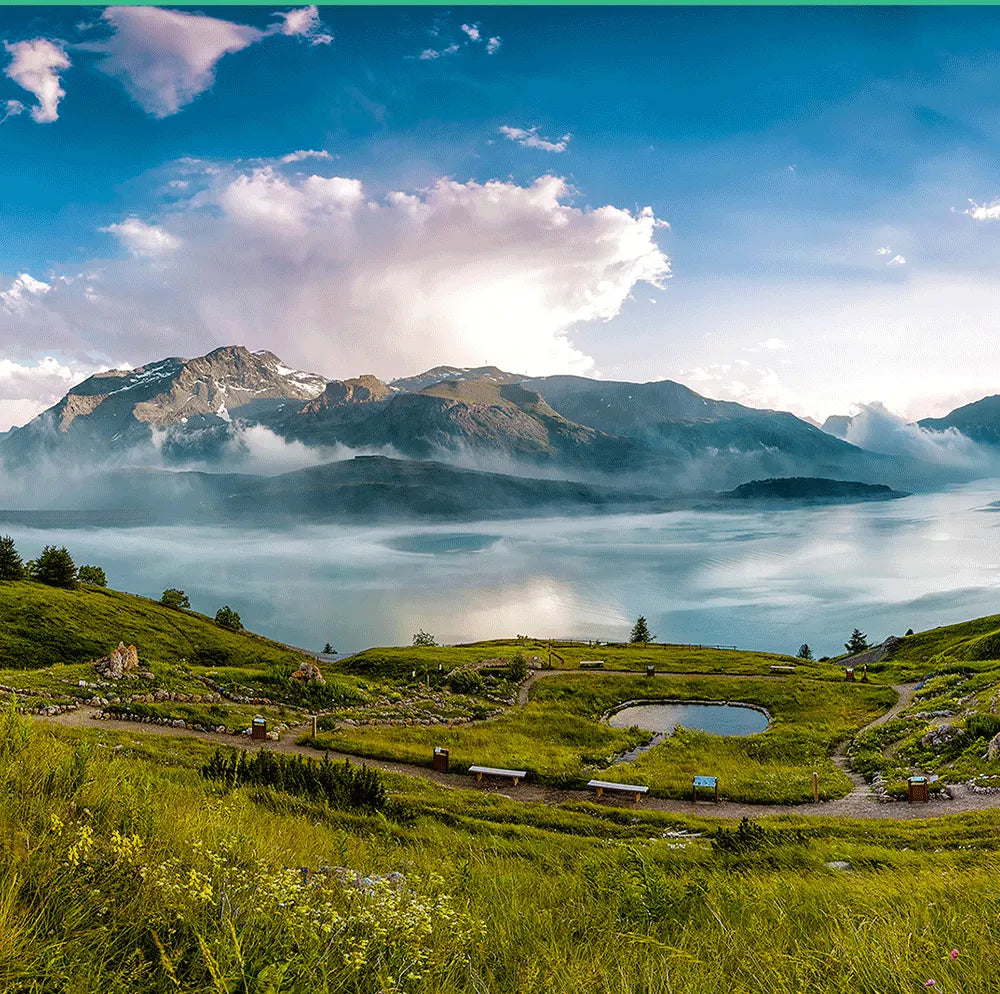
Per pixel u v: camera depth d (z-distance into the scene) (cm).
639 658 10056
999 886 1091
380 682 6819
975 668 6669
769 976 554
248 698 4772
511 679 7869
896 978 517
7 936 387
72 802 732
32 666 8162
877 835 2373
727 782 3584
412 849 1573
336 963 473
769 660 9956
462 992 523
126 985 402
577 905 859
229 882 572
